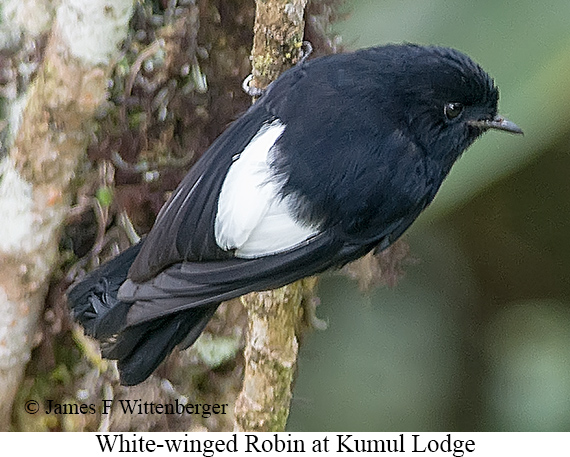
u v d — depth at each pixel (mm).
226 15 9680
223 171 8188
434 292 11445
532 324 11461
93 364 9836
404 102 8375
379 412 11109
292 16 8414
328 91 8305
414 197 8461
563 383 10992
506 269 11750
